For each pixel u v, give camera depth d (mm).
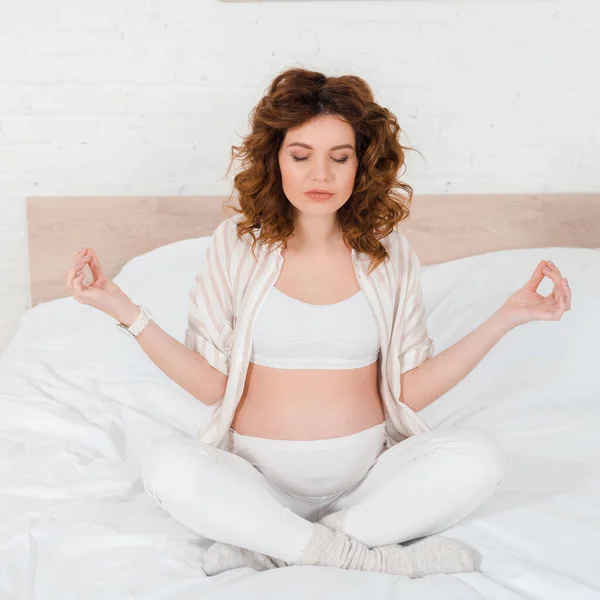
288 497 1404
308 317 1393
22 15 2350
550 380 1885
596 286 2068
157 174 2482
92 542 1314
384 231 1490
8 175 2465
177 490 1262
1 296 2572
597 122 2479
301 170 1351
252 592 1158
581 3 2393
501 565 1246
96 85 2410
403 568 1250
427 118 2459
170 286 2205
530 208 2484
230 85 2426
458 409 1861
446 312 2146
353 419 1414
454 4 2381
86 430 1706
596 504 1420
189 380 1434
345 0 2367
